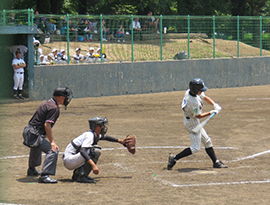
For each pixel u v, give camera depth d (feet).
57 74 161.48
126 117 119.44
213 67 202.90
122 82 178.09
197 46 207.51
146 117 119.34
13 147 79.71
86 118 118.01
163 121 112.47
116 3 282.15
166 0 282.56
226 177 58.13
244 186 53.06
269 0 382.83
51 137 55.01
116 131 98.22
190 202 45.75
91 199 46.93
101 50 174.91
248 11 384.27
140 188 52.19
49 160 55.11
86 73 168.45
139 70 182.09
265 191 50.60
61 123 109.81
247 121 111.24
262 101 152.15
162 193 49.67
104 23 178.29
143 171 62.49
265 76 221.25
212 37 211.00
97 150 55.11
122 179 57.41
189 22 199.93
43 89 158.40
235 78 210.18
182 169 63.93
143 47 188.44
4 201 45.47
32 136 55.06
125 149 79.10
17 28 146.92
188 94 62.13
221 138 89.97
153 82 186.09
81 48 178.70
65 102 55.52
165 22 195.31
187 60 195.42
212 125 105.81
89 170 55.26
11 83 150.82
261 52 221.66
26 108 136.26
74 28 172.14
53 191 50.55
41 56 161.48
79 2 284.41
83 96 168.14
